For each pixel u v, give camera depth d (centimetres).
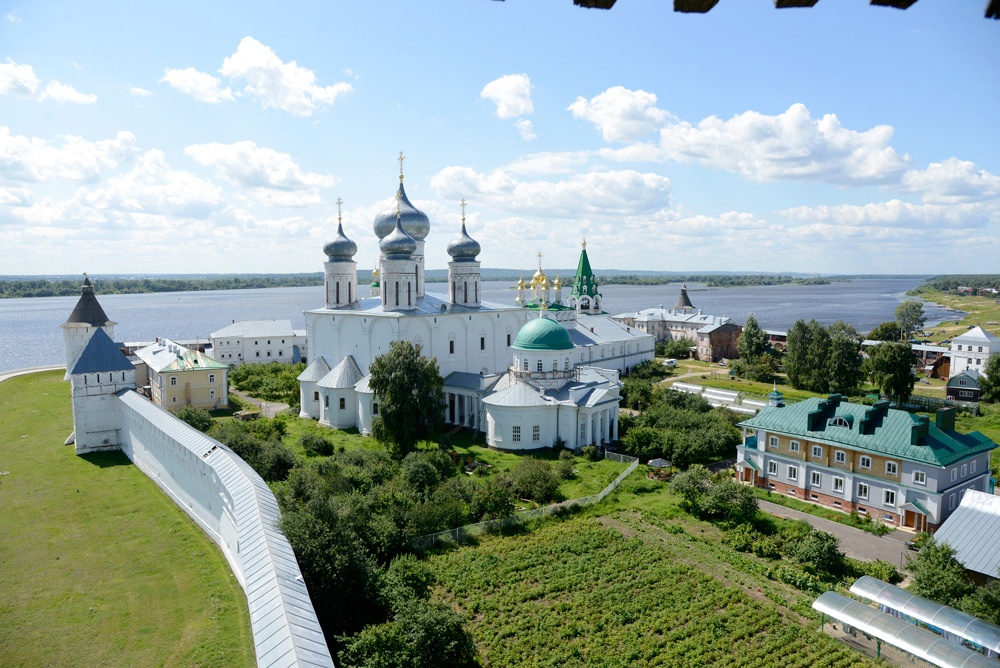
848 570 5066
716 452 7969
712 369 15350
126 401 7656
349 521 4984
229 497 4634
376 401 8781
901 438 6022
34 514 5888
